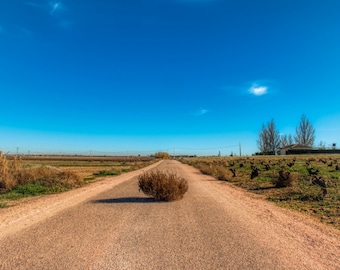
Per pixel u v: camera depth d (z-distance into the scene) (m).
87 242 6.36
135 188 18.69
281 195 14.69
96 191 17.17
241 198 14.02
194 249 5.87
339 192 14.49
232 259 5.29
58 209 10.74
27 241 6.45
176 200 12.86
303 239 6.68
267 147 109.25
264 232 7.30
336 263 5.09
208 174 33.88
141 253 5.62
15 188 17.34
